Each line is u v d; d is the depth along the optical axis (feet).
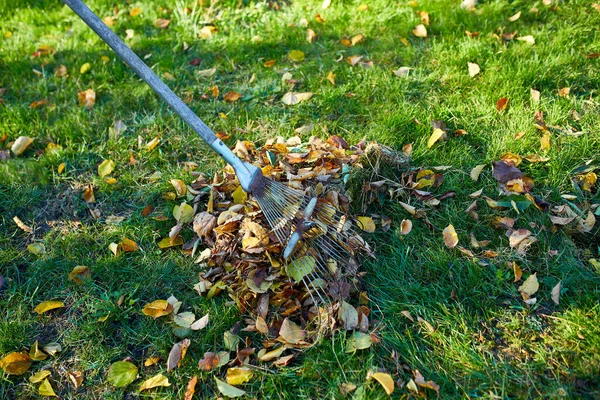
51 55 9.57
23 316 6.73
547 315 6.29
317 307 6.35
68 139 8.38
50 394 6.15
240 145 7.65
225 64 9.16
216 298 6.68
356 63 8.83
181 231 7.20
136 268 7.02
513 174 7.14
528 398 5.81
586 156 7.32
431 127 7.80
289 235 6.53
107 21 10.13
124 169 7.97
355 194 7.06
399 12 9.49
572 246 6.70
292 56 9.09
